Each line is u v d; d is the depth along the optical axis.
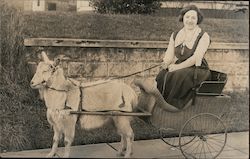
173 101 6.59
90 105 6.21
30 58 6.53
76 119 6.20
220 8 7.09
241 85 7.46
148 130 7.16
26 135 6.67
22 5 6.45
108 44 6.75
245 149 7.00
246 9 7.25
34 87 6.14
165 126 6.37
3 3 6.40
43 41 6.50
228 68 7.31
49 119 6.21
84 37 6.66
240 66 7.39
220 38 7.15
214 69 7.20
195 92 6.47
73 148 6.65
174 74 6.75
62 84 6.14
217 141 7.00
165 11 6.91
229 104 7.00
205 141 6.81
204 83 6.47
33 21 6.50
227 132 7.40
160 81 6.85
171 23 6.92
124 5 6.81
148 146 6.85
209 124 6.52
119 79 6.83
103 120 6.27
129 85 6.81
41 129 6.71
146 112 6.33
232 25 7.21
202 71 6.78
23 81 6.59
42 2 6.50
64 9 6.59
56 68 6.17
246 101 7.52
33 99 6.65
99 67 6.75
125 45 6.81
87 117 6.21
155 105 6.30
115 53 6.80
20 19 6.46
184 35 6.90
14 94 6.59
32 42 6.49
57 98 6.12
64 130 6.17
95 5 6.70
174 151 6.70
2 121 6.59
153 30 6.91
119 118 6.22
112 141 7.00
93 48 6.70
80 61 6.66
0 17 6.41
